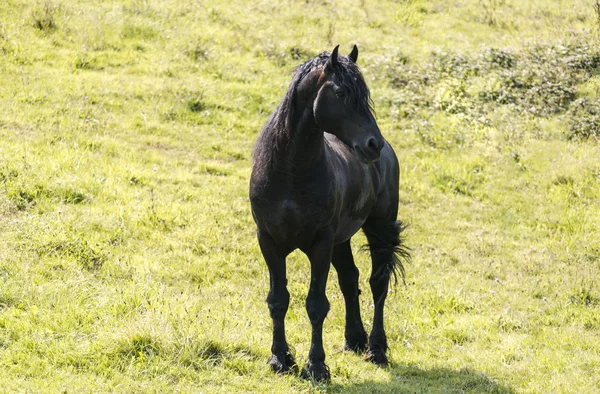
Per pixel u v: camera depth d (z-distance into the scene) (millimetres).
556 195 17016
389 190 10109
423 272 13289
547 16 26922
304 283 12219
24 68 18922
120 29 22031
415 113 20422
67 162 14570
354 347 9836
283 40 23734
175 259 12219
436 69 22391
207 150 17250
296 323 10680
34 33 20641
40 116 16719
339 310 11188
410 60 23094
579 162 17922
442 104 20734
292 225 8078
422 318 11430
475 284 13023
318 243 8242
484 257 14266
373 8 27156
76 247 11484
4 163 13617
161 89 19359
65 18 21594
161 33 22547
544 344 10695
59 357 8164
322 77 7555
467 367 9633
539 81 21469
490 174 17875
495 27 26281
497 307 12180
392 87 21641
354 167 9008
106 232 12484
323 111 7520
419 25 26203
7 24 20438
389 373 9133
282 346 8633
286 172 7895
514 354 10188
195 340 8648
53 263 10844
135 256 11922
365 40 24391
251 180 8266
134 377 8008
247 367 8531
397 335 10742
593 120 19703
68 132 16297
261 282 12016
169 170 15727
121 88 19062
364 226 10211
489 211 16391
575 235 15367
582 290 12820
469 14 27219
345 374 8875
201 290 11359
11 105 16875
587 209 16422
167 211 13617
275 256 8414
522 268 13836
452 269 13617
